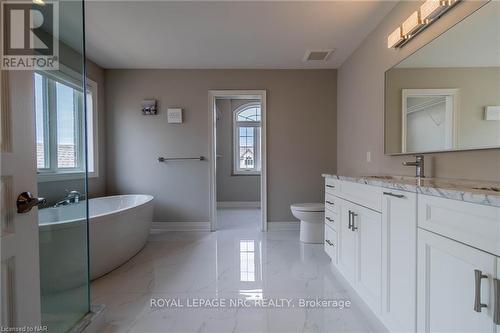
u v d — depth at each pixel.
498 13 1.30
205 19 2.38
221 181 5.80
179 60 3.37
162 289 2.00
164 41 2.82
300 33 2.66
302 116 3.70
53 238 1.37
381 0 2.12
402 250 1.27
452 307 0.97
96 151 3.45
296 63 3.49
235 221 4.32
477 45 1.40
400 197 1.28
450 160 1.63
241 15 2.32
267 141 3.70
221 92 3.67
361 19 2.40
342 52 3.13
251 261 2.55
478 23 1.40
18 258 0.93
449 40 1.60
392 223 1.36
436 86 1.70
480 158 1.42
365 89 2.79
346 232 1.98
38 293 1.03
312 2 2.14
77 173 1.70
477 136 1.40
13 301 0.91
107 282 2.13
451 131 1.58
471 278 0.89
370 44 2.66
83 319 1.48
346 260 1.98
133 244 2.67
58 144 1.77
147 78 3.65
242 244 3.09
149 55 3.20
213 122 3.69
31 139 1.00
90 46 2.94
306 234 3.13
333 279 2.14
